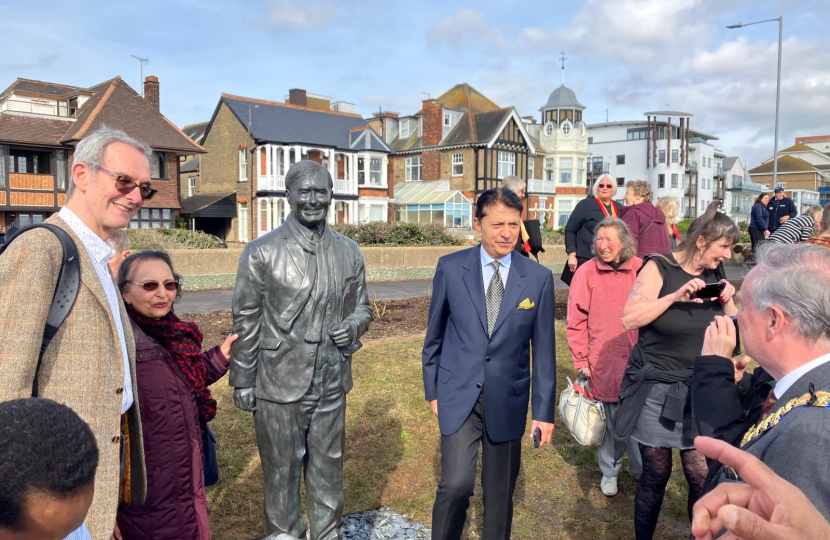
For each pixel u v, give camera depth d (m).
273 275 2.86
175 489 2.55
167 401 2.55
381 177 41.59
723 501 1.21
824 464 1.32
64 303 2.04
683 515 4.08
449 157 45.81
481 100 52.03
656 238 6.39
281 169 36.12
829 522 1.26
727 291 3.04
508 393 3.09
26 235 2.01
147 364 2.55
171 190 30.27
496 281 3.16
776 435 1.45
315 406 3.00
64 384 2.04
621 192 74.31
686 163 70.50
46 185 28.16
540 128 55.81
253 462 4.57
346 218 39.22
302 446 3.03
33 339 1.92
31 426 1.17
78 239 2.13
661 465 3.26
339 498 3.13
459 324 3.14
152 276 2.62
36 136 27.66
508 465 3.14
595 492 4.41
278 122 37.72
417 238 19.17
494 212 3.05
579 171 54.16
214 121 39.06
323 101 48.19
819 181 94.31
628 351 4.06
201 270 13.49
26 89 32.66
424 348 3.34
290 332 2.88
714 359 2.14
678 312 3.22
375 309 9.96
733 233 3.14
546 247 19.22
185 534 2.57
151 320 2.67
